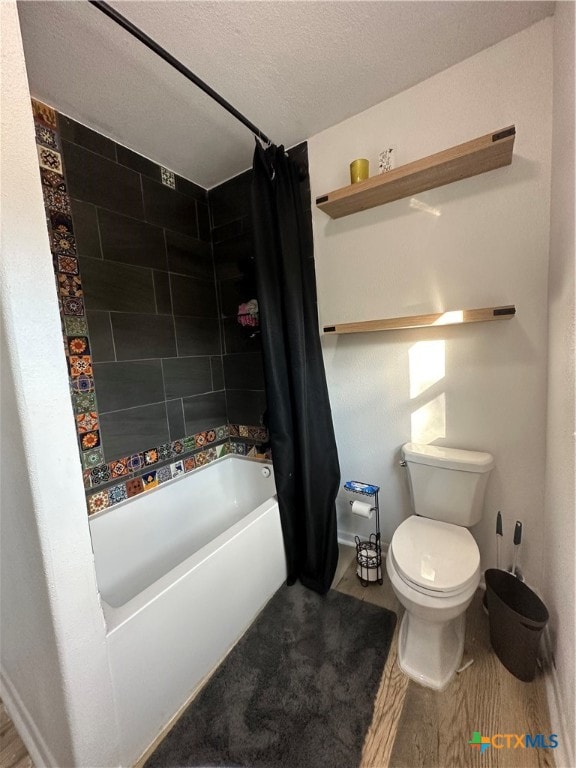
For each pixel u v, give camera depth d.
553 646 1.17
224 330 2.29
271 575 1.62
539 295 1.34
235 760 0.99
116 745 0.94
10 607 1.00
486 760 0.95
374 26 1.15
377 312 1.71
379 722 1.06
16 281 0.70
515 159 1.32
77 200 1.52
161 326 1.92
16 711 1.11
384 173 1.41
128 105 1.44
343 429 1.91
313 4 1.05
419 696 1.13
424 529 1.42
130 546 1.75
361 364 1.80
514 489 1.49
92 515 1.61
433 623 1.16
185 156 1.84
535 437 1.41
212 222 2.21
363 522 1.94
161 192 1.90
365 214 1.67
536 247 1.32
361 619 1.46
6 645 1.12
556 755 0.95
